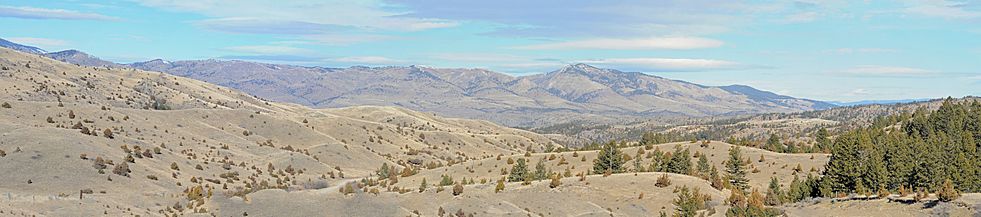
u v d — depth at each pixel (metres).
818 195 102.31
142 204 91.25
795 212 87.31
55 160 109.00
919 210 78.56
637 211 97.38
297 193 100.06
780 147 170.00
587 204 100.69
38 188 97.44
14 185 97.94
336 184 150.25
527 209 98.31
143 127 170.25
